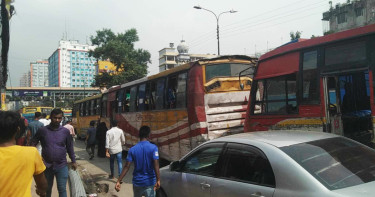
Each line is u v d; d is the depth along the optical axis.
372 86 4.87
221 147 4.12
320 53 5.66
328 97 5.54
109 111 15.84
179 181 4.56
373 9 42.31
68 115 43.03
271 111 6.66
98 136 13.76
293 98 6.16
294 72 6.12
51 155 5.24
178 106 9.08
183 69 8.84
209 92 8.28
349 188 2.88
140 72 40.22
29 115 31.45
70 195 7.13
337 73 5.36
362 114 6.73
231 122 8.61
